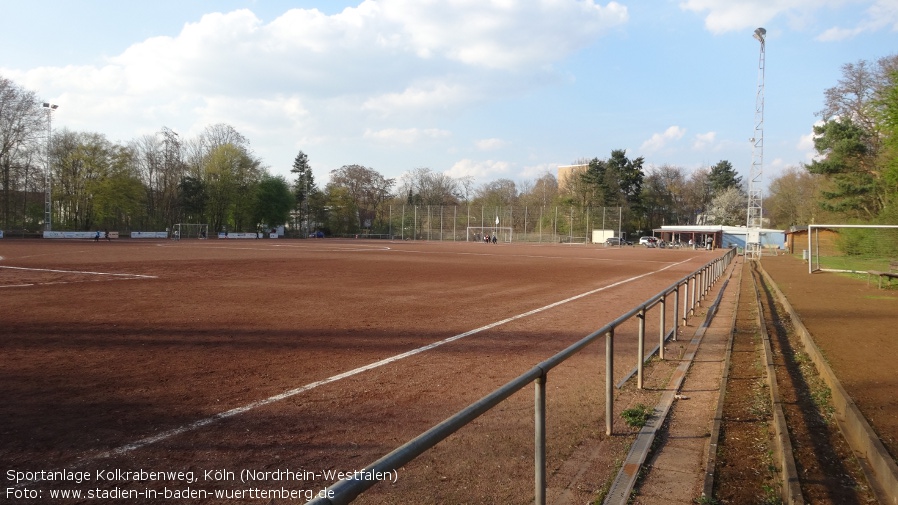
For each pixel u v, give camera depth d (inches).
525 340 383.6
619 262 1478.8
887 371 280.1
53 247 1675.7
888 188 1144.8
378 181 4613.7
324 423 210.5
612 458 183.8
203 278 792.9
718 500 153.7
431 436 90.3
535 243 3467.0
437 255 1648.6
